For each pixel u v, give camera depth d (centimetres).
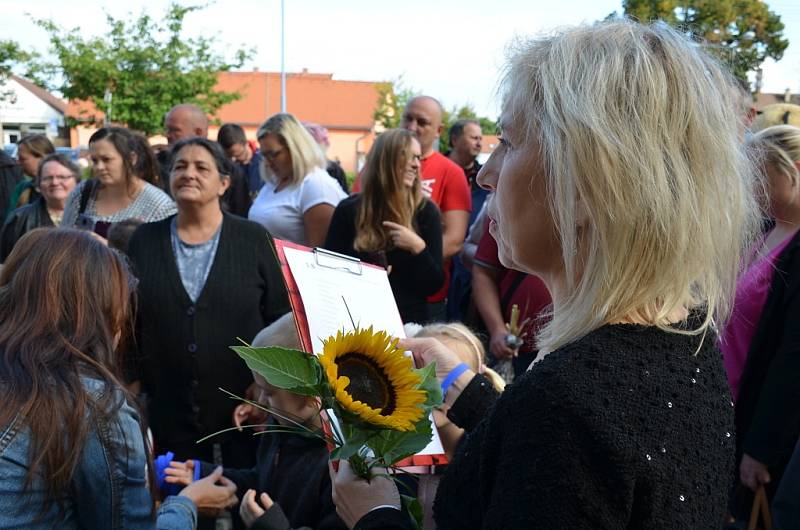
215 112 1897
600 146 90
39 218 481
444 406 165
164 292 291
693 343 95
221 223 307
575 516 81
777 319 251
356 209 356
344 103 4512
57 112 3362
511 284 341
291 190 414
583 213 94
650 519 83
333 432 123
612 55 95
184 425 294
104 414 155
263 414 291
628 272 91
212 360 290
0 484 145
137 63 1731
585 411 83
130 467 158
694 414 89
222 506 214
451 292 451
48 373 153
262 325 305
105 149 398
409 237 343
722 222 95
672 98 92
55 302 164
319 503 203
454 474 100
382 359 116
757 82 527
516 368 336
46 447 146
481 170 117
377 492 126
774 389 246
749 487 253
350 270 159
